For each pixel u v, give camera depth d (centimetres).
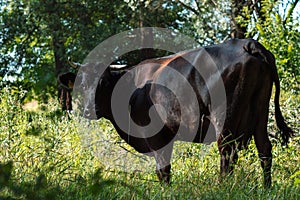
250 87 750
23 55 3225
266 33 1286
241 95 751
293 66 1225
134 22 3173
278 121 800
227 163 742
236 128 757
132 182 657
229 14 2295
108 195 560
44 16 3117
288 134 806
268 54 759
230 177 674
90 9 3189
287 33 1240
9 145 864
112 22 3188
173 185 677
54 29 3128
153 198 582
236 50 760
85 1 3133
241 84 749
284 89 1231
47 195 384
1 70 3219
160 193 606
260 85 758
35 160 705
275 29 1257
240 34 2289
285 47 1232
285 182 739
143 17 3028
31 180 598
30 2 3141
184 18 3069
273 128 1102
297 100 1160
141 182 683
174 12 3047
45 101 458
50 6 3153
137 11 3095
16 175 626
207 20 2447
